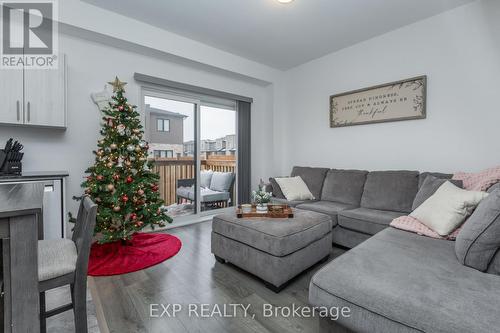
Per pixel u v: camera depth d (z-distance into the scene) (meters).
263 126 4.73
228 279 2.02
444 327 0.86
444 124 2.73
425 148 2.87
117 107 2.63
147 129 3.43
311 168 3.74
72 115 2.76
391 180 2.78
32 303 0.97
